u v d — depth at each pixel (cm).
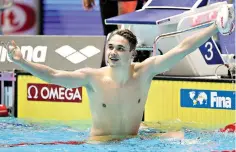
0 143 1569
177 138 1609
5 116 2086
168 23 2011
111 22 2033
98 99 1606
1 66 2120
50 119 2022
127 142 1553
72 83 1562
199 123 1891
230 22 1495
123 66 1574
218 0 2300
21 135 1686
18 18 2862
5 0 2670
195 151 1464
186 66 2058
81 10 2834
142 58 2128
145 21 2005
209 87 1903
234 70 2094
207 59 2102
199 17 2003
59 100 2050
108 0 2417
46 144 1548
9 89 2155
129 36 1572
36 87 2073
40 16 2862
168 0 2161
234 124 1742
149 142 1553
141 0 2409
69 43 2089
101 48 2047
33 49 2108
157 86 1962
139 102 1616
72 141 1585
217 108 1895
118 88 1598
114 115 1606
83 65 2028
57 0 2848
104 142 1557
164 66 1592
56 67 2056
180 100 1941
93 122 1634
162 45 2056
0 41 2148
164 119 1961
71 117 2039
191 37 1558
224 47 2319
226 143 1560
